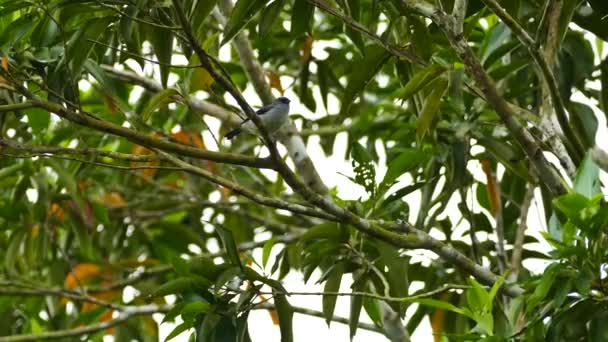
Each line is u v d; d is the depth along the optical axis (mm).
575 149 9633
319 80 14031
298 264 10250
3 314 14680
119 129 8867
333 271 10023
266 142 8891
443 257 9938
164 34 9609
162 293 9195
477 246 11656
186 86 9344
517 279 10969
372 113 14141
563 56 11422
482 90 9250
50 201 14297
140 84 12836
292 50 14453
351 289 10312
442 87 9625
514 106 10555
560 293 8562
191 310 8945
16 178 14000
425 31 9867
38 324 14438
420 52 10047
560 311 8883
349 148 14117
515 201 12930
